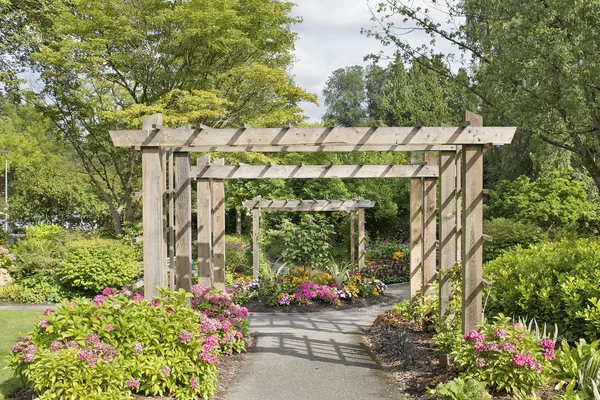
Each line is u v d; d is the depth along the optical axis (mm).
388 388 4559
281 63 17312
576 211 11961
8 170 20219
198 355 4188
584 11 8859
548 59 9023
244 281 11023
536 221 11969
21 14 14734
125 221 15805
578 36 8797
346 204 12219
